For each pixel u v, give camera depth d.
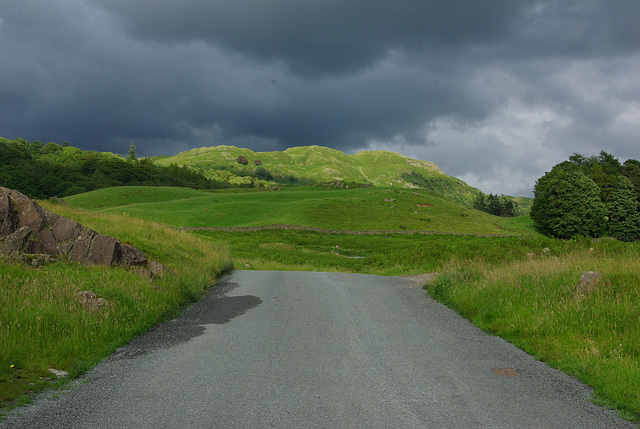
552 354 6.14
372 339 7.17
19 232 9.88
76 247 10.71
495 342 7.04
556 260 11.57
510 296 9.08
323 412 4.21
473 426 3.92
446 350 6.55
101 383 5.05
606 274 8.89
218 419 4.03
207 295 11.80
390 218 86.56
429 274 17.95
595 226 78.06
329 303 10.53
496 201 174.38
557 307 7.80
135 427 3.86
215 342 6.95
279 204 92.62
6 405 4.33
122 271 10.23
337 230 67.00
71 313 7.10
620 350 5.76
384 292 12.40
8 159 147.88
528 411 4.28
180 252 16.25
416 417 4.11
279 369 5.58
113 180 152.50
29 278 8.24
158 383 5.04
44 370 5.27
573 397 4.68
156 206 85.19
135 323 7.71
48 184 126.25
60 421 3.98
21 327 6.27
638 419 4.11
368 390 4.84
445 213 97.06
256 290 12.73
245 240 50.56
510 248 20.45
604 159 99.50
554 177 87.75
